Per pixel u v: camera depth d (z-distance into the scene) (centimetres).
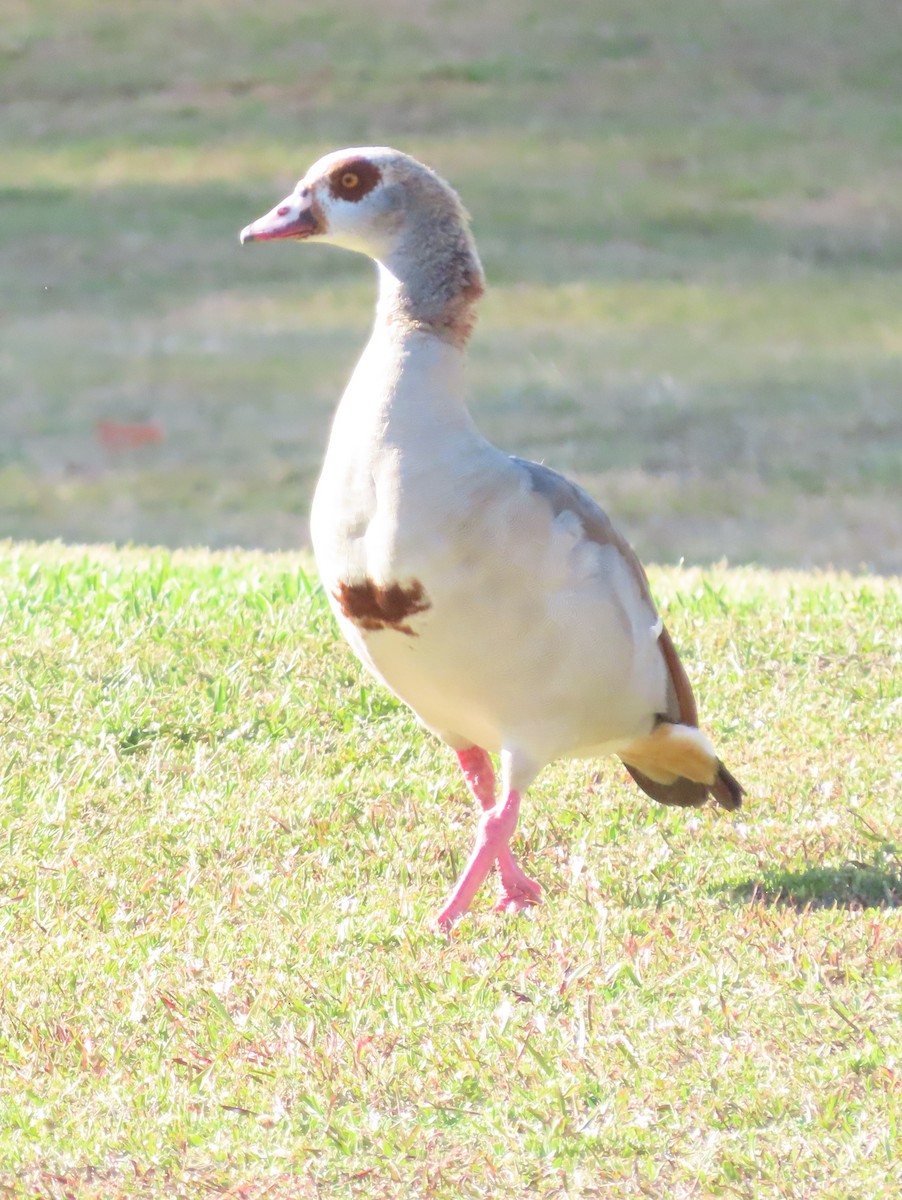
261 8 6450
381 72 5906
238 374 3906
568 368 3878
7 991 974
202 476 3322
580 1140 821
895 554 2816
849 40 6144
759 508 3095
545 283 4444
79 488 3262
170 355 4038
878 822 1230
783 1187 777
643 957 995
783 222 4844
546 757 1066
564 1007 948
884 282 4444
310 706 1454
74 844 1191
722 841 1218
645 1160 807
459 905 1064
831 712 1473
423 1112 848
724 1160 797
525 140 5397
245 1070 887
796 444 3425
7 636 1563
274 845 1212
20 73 5950
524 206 4916
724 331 4134
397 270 1033
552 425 3531
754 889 1106
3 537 2945
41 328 4216
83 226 4844
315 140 5391
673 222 4841
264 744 1389
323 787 1305
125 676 1488
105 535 2972
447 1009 947
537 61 5991
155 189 5081
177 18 6375
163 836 1216
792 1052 886
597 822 1255
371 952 1035
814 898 1108
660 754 1152
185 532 2992
